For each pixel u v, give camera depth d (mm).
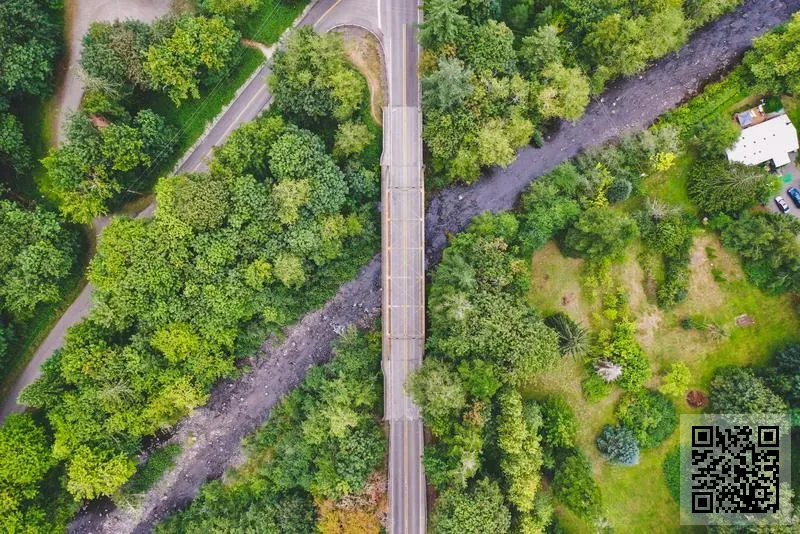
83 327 66500
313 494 69625
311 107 67938
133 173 69688
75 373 65438
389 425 70500
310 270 72500
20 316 69062
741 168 68750
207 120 72000
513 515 64938
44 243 65938
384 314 71062
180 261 66125
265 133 67125
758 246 67625
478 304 64875
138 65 64750
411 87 71188
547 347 64062
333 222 68375
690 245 71250
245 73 71625
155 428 70000
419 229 71062
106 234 65625
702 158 71750
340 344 73000
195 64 66312
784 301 70625
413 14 71000
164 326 67438
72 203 65625
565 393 71312
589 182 70000
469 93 64062
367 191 71375
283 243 68688
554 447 69062
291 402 72875
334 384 69312
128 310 65938
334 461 67938
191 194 64688
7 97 66938
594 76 70125
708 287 71562
